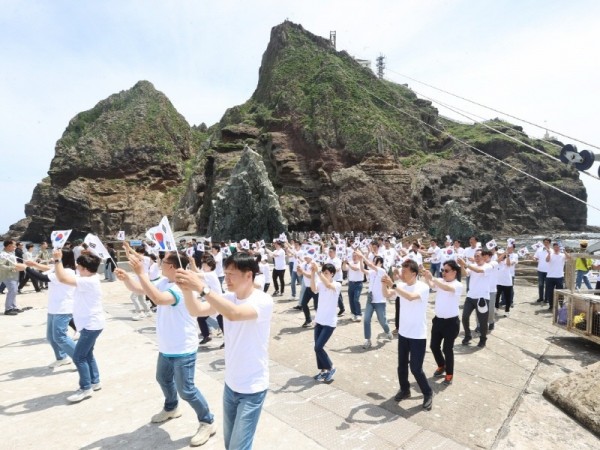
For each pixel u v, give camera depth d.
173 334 4.60
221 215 40.28
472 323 11.17
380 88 84.38
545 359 8.01
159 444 4.64
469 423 5.37
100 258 5.91
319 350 6.64
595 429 5.22
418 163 69.56
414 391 6.39
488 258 8.75
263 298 3.51
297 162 61.50
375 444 4.75
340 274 11.72
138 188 99.12
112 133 105.25
